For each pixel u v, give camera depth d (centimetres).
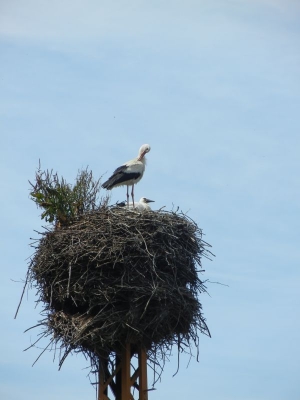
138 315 1875
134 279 1880
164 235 1938
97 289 1884
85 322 1867
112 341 1859
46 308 1955
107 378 1923
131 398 1867
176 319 1922
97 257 1881
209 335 1939
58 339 1894
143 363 1894
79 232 1931
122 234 1916
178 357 1916
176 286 1909
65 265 1916
